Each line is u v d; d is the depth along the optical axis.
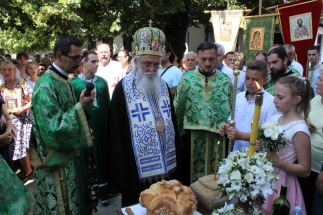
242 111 2.48
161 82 2.53
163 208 1.36
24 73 4.62
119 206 3.46
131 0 9.57
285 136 1.82
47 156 2.10
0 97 2.98
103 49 4.57
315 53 5.09
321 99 2.41
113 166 2.35
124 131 2.37
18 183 1.47
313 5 5.76
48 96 2.01
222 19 7.23
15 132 3.94
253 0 11.95
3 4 4.80
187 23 11.38
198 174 3.01
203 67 2.85
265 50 6.39
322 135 2.31
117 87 2.44
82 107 2.06
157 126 2.34
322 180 1.84
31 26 5.82
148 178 2.33
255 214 1.33
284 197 1.42
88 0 8.98
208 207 1.57
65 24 6.04
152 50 2.31
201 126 2.86
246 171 1.23
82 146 2.09
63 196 2.20
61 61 2.13
